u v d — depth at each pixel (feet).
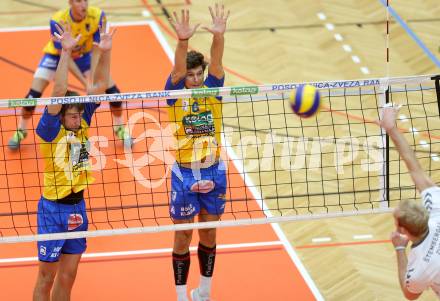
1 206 87.35
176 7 139.95
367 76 117.08
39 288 65.21
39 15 136.36
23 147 98.99
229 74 116.47
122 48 125.29
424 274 54.24
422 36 129.80
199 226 65.87
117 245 81.87
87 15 98.27
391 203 88.02
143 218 85.15
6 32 129.70
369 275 76.74
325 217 67.56
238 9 139.44
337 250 80.89
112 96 62.90
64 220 64.59
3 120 103.81
